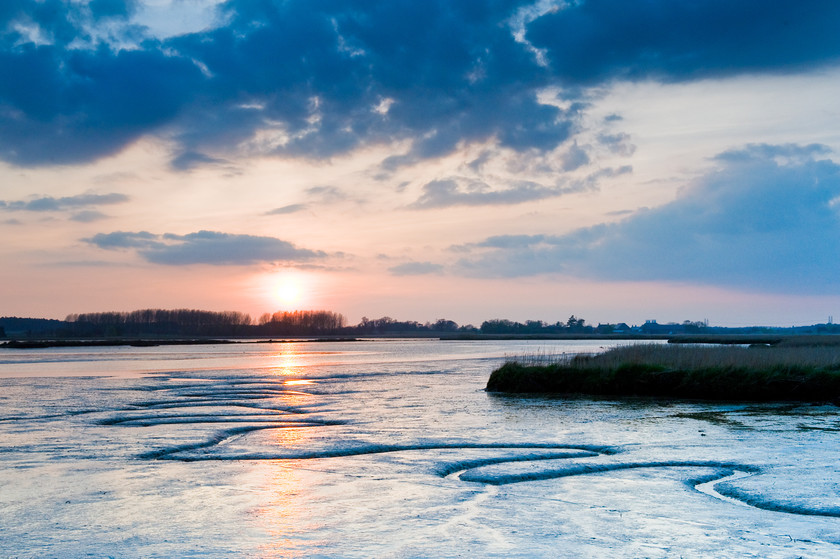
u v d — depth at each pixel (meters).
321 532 9.41
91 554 8.47
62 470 14.05
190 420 22.47
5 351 112.69
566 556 8.30
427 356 85.31
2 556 8.40
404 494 11.78
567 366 34.78
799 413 24.25
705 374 30.78
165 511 10.62
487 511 10.58
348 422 21.98
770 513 10.52
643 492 11.98
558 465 14.44
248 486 12.43
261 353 103.12
